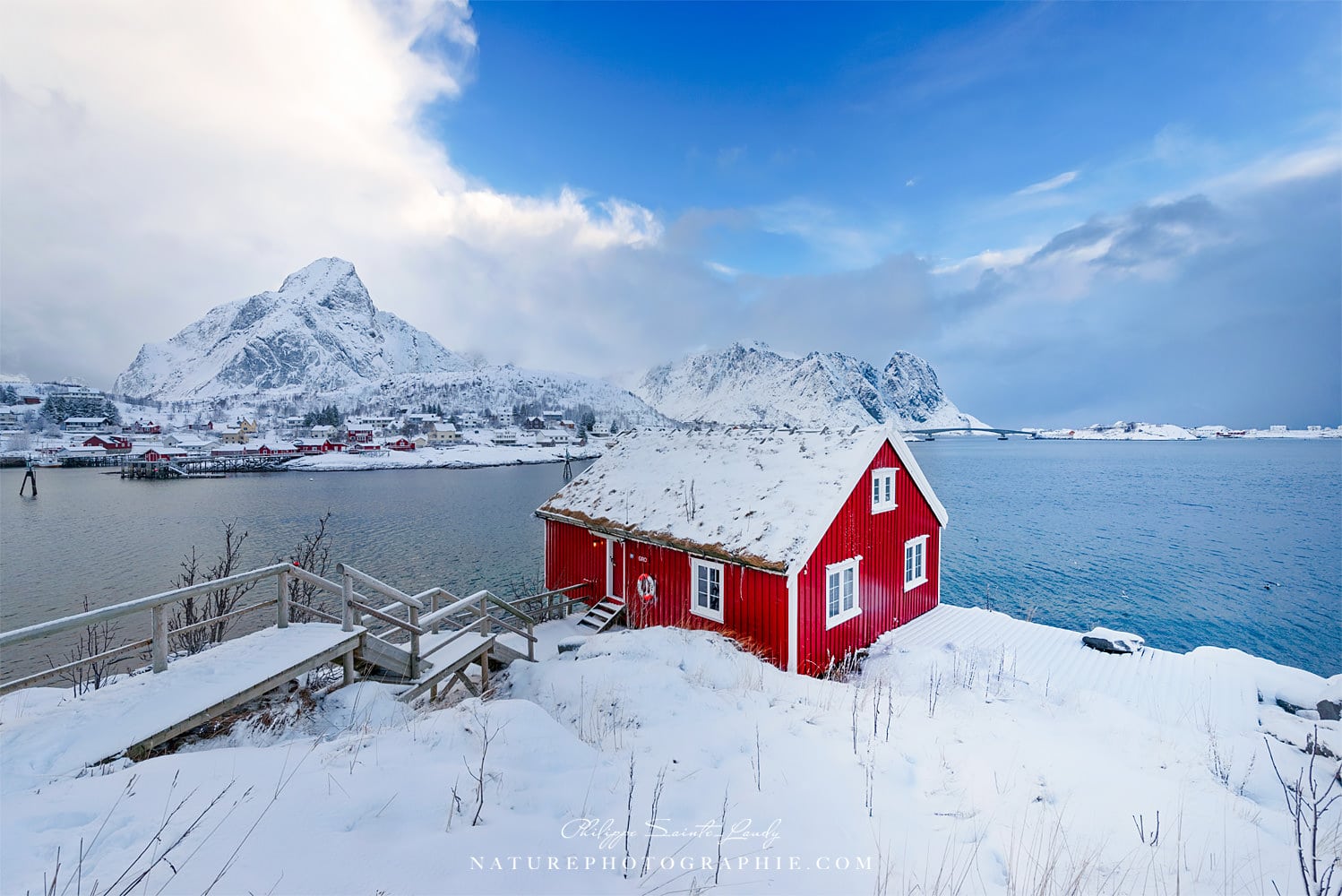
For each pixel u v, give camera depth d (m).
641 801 4.50
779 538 13.63
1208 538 43.41
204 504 65.31
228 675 6.56
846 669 14.20
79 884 2.88
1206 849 4.58
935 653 13.87
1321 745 8.71
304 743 5.32
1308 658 22.77
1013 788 5.58
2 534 47.91
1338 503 60.25
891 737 6.84
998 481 85.38
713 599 14.79
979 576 33.59
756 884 3.54
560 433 198.75
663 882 3.44
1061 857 4.32
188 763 4.39
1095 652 15.10
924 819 4.75
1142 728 8.66
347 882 3.06
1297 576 33.09
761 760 5.70
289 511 60.41
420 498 70.94
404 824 3.69
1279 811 6.01
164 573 35.38
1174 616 27.08
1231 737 8.84
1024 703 9.63
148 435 167.25
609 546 17.78
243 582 7.51
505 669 10.38
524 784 4.46
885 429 15.87
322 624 8.29
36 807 3.60
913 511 18.11
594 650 11.05
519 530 49.19
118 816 3.55
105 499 70.50
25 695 7.82
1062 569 35.00
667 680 8.39
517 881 3.24
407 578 33.78
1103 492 71.19
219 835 3.39
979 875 3.96
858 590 15.39
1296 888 4.07
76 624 5.68
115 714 5.64
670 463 19.39
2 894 2.77
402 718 7.05
